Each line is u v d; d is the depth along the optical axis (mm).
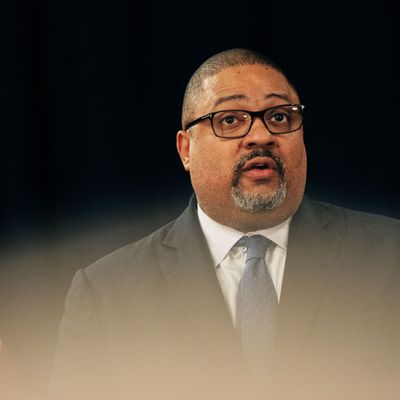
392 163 6457
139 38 6410
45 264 6281
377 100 6480
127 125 6379
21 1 6285
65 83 6355
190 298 4652
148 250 4965
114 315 4723
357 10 6492
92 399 4609
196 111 4832
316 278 4645
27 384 5516
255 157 4559
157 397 4465
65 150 6340
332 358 4457
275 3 6445
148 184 6391
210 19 6418
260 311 4578
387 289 4609
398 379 4406
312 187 6469
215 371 4473
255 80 4715
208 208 4770
